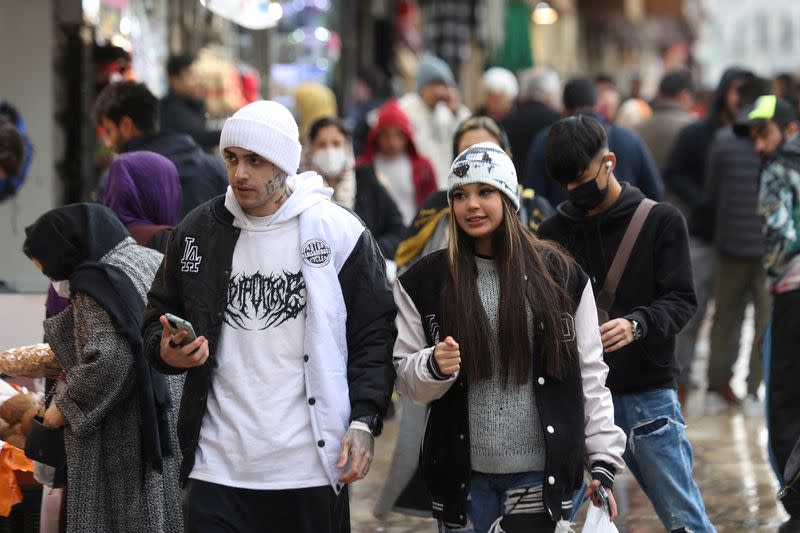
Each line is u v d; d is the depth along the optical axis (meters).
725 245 25.25
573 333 11.23
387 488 15.48
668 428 13.26
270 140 10.80
